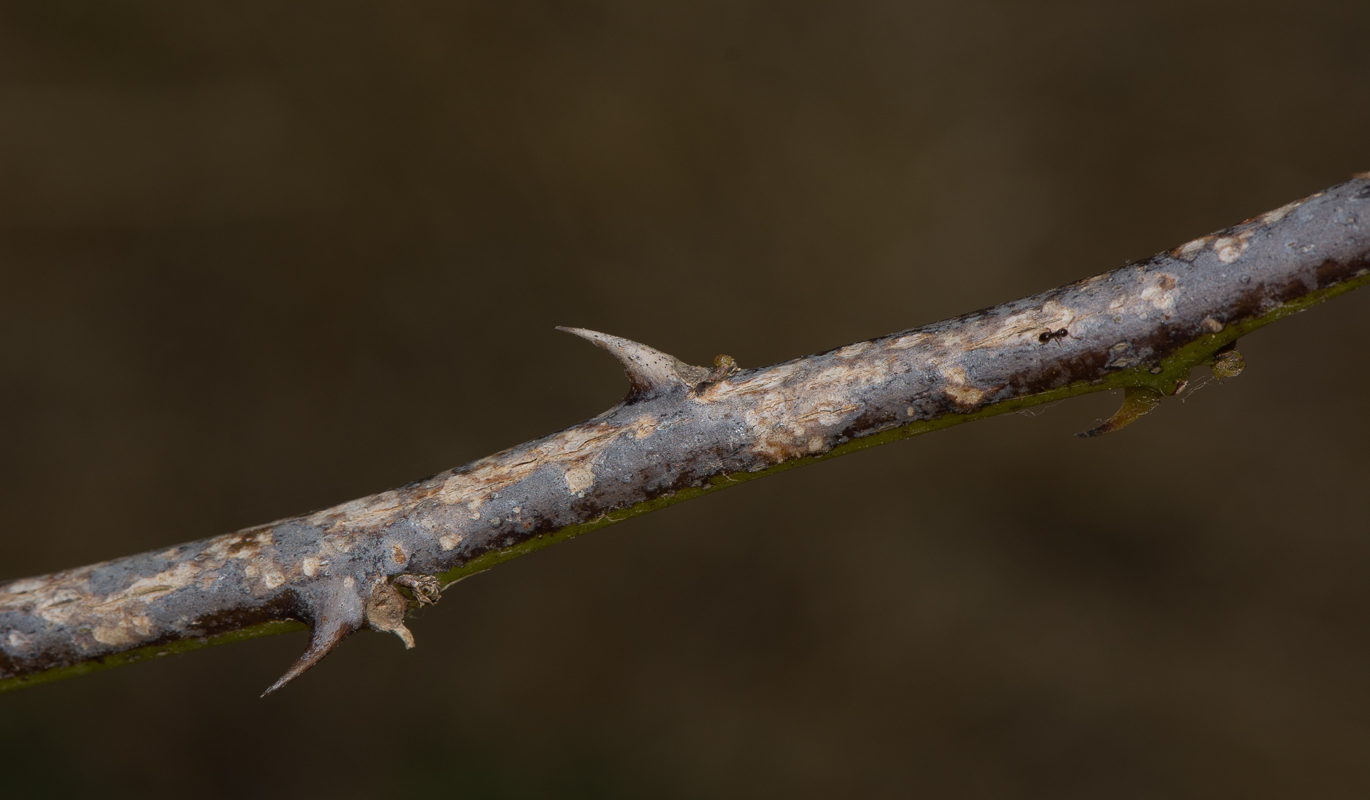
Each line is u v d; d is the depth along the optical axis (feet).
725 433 1.44
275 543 1.45
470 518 1.45
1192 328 1.41
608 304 4.48
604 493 1.45
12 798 3.10
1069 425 4.25
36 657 1.46
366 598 1.44
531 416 4.30
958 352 1.43
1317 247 1.40
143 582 1.46
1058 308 1.43
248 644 3.61
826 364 1.44
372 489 4.12
